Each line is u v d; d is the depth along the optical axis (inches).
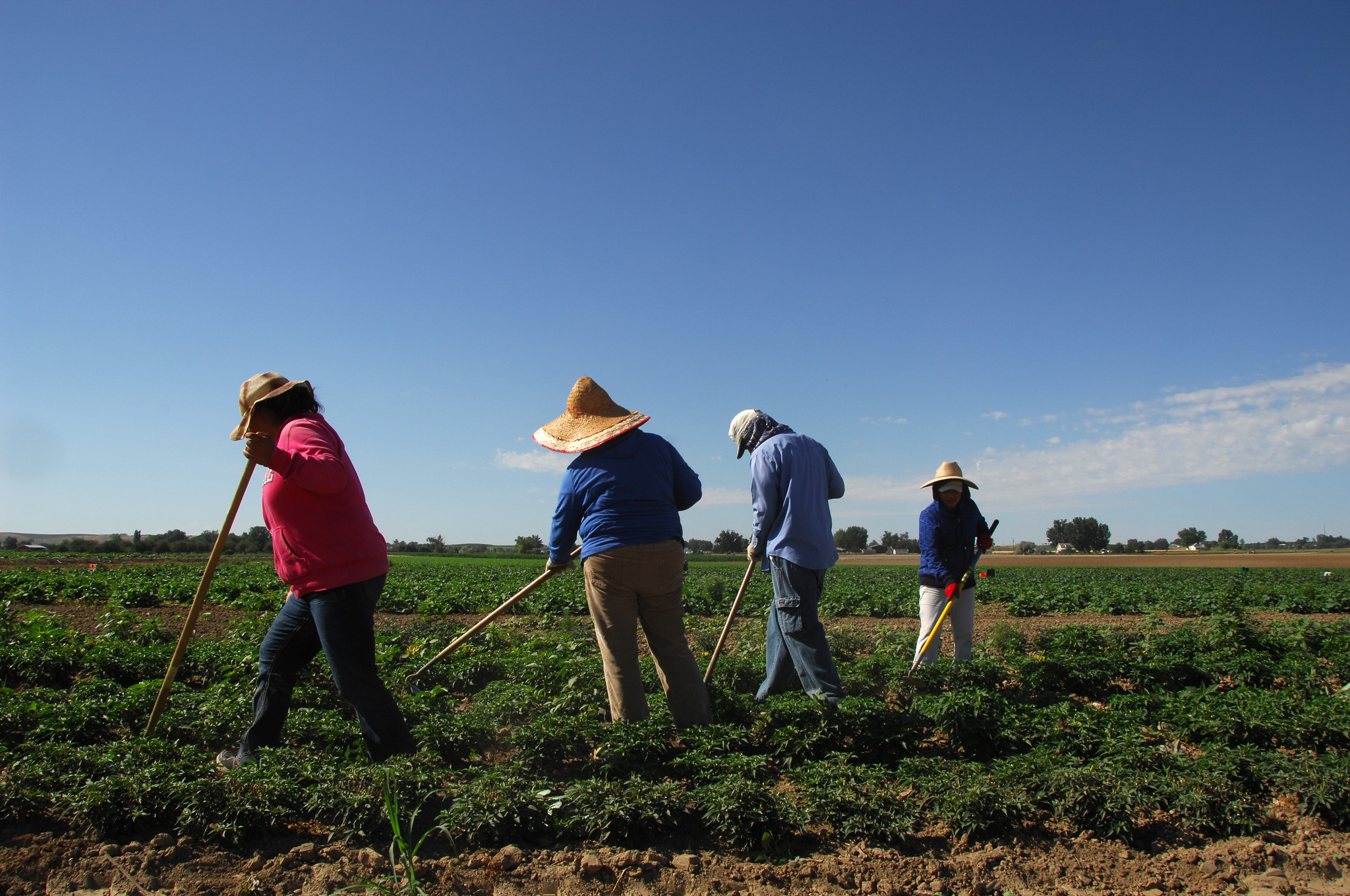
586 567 203.2
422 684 286.2
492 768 193.8
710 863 141.7
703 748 183.8
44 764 159.6
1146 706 239.5
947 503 286.2
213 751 201.3
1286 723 208.1
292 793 153.6
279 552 177.5
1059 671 284.4
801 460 236.8
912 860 142.0
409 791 152.8
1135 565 2464.3
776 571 235.9
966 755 209.5
